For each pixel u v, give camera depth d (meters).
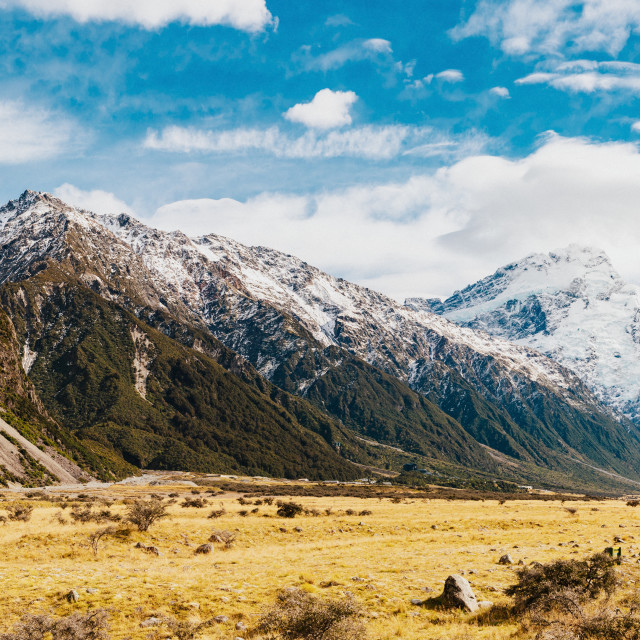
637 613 24.27
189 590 29.17
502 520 74.81
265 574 33.66
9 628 21.86
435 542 53.34
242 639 22.14
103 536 46.47
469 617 25.41
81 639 21.45
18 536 44.88
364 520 74.44
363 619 24.17
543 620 23.72
